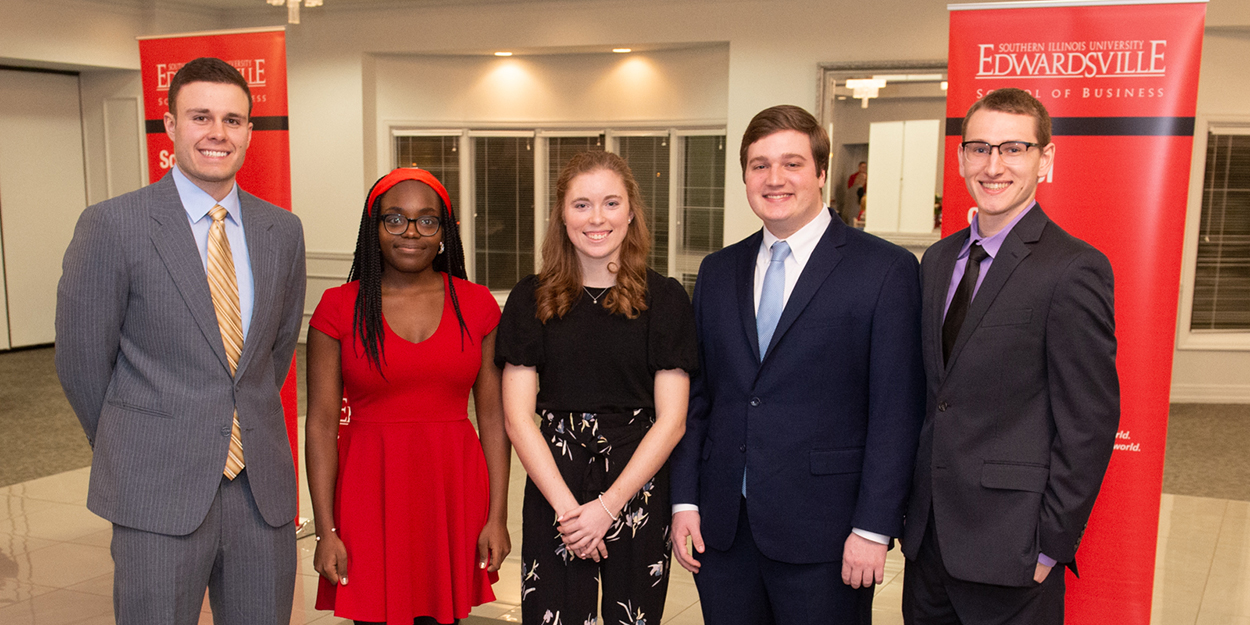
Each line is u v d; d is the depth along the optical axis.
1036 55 2.89
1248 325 7.51
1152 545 2.89
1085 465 1.90
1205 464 5.78
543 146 9.08
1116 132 2.84
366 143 9.20
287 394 4.46
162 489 2.08
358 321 2.26
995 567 1.97
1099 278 1.92
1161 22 2.77
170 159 4.50
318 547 2.31
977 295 2.02
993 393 1.99
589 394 2.12
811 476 2.13
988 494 1.99
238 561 2.21
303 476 5.36
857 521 2.08
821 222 2.18
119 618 2.13
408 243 2.23
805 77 7.55
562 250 2.16
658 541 2.18
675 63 8.40
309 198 9.44
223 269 2.16
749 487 2.17
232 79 2.14
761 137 2.11
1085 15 2.83
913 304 2.12
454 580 2.36
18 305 9.26
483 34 8.56
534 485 2.17
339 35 9.09
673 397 2.14
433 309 2.32
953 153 3.03
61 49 8.48
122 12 8.91
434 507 2.33
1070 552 1.92
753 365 2.18
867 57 7.34
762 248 2.26
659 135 8.55
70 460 5.65
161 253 2.08
